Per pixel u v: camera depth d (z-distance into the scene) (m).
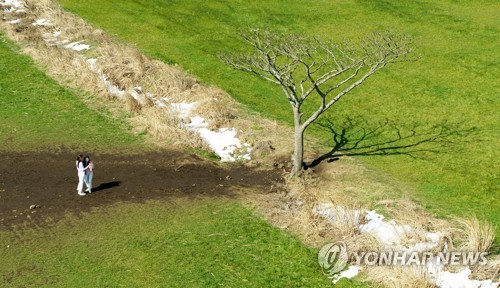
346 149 28.08
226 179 25.86
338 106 32.22
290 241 21.58
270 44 26.88
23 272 19.94
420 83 33.91
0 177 25.38
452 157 27.06
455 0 43.97
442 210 22.94
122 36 39.00
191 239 21.72
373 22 40.75
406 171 26.05
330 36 38.97
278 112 31.81
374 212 22.67
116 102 32.50
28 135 29.14
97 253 20.92
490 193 24.28
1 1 43.25
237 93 33.53
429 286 18.69
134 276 19.89
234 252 21.08
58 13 41.16
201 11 42.75
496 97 32.12
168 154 27.81
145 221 22.69
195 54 37.31
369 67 35.62
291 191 24.59
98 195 24.30
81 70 34.66
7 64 35.78
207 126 30.23
